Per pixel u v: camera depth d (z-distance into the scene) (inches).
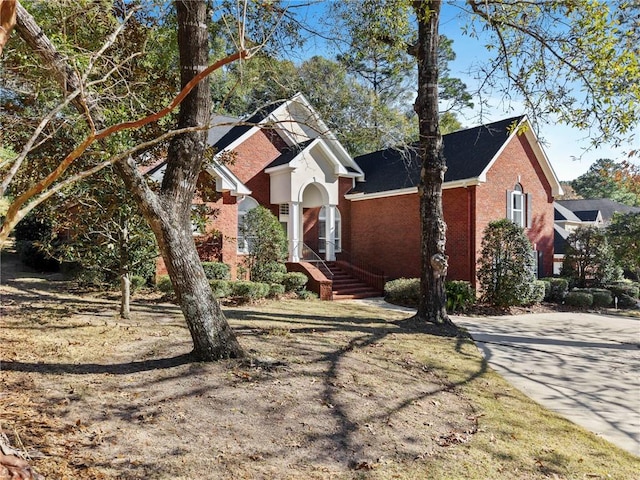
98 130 227.8
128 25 286.5
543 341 416.2
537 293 621.9
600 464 177.3
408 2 379.6
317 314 467.2
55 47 205.0
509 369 316.5
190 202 253.1
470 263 650.8
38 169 296.4
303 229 815.7
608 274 748.6
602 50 305.3
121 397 197.9
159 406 191.5
